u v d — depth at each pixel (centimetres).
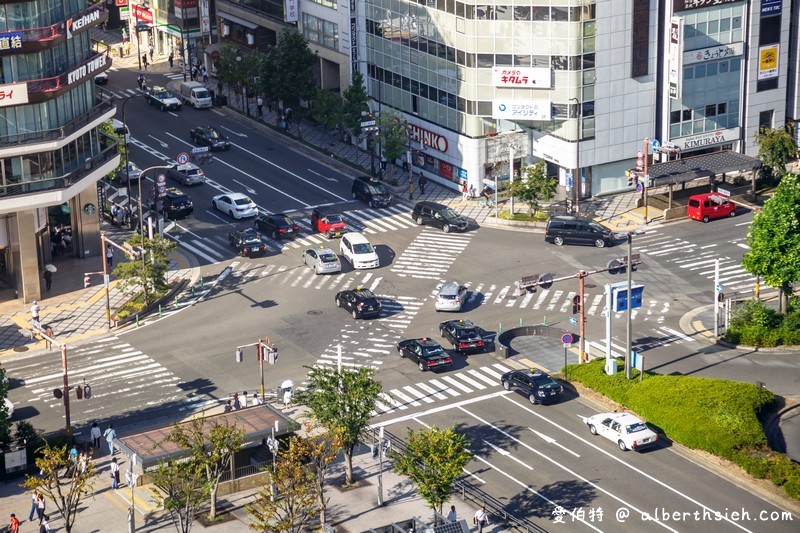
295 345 10600
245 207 13275
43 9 10800
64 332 10862
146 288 11300
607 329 9694
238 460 8669
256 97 17025
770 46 13862
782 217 10306
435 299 11388
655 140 13288
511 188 12875
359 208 13562
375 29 14575
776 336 10388
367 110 14575
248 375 10106
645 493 8356
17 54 10669
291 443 7944
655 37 13212
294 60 15300
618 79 13175
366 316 11000
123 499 8444
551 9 12800
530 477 8581
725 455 8700
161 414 9519
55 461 7962
